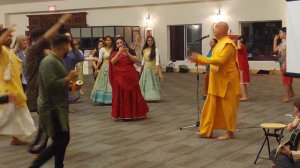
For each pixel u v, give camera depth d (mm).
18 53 5637
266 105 8086
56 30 4234
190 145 5207
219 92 5344
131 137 5703
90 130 6195
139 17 16625
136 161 4586
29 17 18500
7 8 19250
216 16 15234
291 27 4047
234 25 14961
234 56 5301
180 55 16406
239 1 14797
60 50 3906
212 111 5449
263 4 14391
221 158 4645
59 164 4051
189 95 9766
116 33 15914
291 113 7199
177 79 13508
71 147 5211
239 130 5961
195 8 15625
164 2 16016
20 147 5207
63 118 3910
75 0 17594
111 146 5242
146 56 8797
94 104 8727
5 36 4254
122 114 6801
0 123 4879
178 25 16156
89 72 15703
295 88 10797
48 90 3848
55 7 18109
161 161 4570
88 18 17562
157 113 7457
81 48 16578
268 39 14750
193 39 16156
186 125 6383
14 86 4773
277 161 3424
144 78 8805
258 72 14727
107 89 8594
